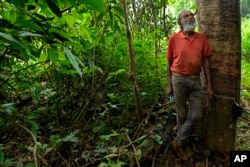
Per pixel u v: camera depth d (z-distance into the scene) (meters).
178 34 3.36
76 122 3.29
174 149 3.51
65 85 3.69
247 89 6.47
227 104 3.54
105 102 3.88
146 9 5.77
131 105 3.94
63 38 1.58
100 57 3.90
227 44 3.42
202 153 3.62
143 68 4.34
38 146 2.26
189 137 3.69
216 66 3.48
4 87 2.96
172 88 3.55
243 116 5.00
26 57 1.53
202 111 3.51
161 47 5.10
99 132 3.41
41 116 3.47
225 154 3.62
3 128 2.86
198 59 3.28
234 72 3.49
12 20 1.45
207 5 3.42
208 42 3.47
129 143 3.02
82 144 3.08
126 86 4.07
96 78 3.73
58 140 2.44
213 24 3.41
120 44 4.02
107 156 2.72
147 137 3.46
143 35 5.51
